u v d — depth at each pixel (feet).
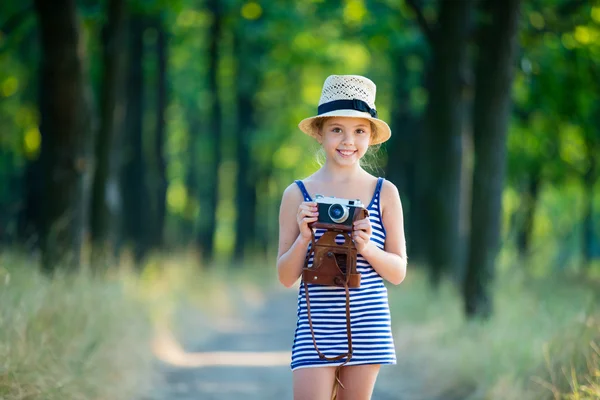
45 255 36.27
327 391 14.48
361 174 15.33
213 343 50.90
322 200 14.46
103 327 30.32
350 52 86.48
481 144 38.88
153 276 55.67
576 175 84.28
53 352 24.40
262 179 128.77
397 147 89.81
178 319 49.96
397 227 15.15
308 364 14.49
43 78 37.14
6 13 57.93
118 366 29.76
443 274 55.83
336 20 67.36
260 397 31.63
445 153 55.01
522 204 94.84
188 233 112.47
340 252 14.42
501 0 38.01
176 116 112.47
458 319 39.47
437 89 54.03
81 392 24.63
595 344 22.39
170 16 71.00
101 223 47.26
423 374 32.81
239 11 77.66
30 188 65.10
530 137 73.67
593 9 49.80
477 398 27.02
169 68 90.48
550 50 54.90
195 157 111.65
